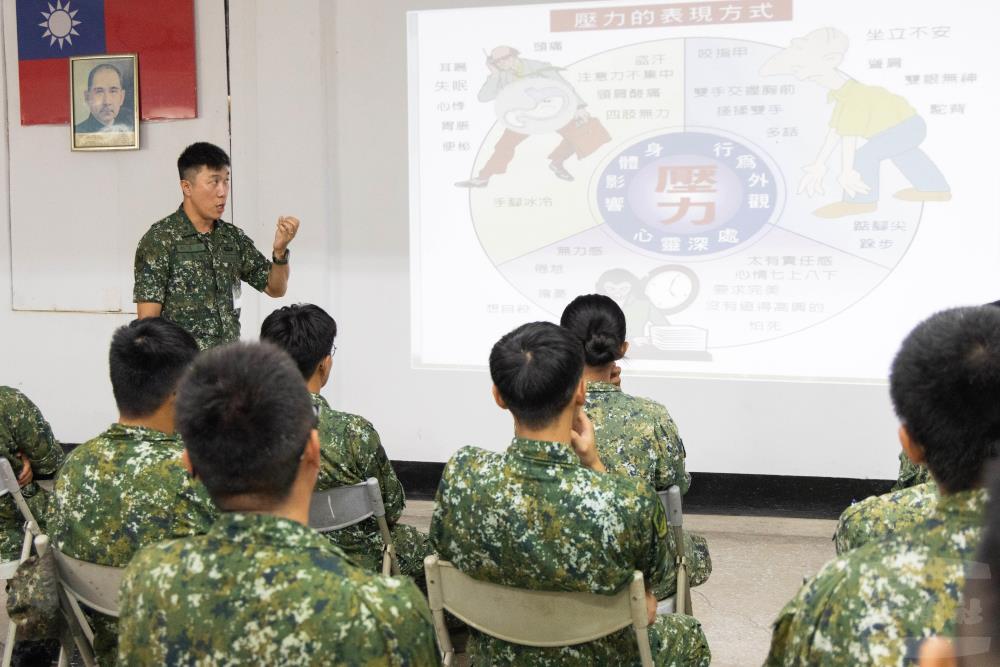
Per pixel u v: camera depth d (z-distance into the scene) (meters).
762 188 3.28
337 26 3.59
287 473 0.95
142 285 2.81
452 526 1.34
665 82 3.32
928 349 0.91
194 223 2.88
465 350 3.64
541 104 3.44
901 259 3.19
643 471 1.83
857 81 3.15
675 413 3.46
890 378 0.96
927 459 0.91
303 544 0.93
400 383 3.73
